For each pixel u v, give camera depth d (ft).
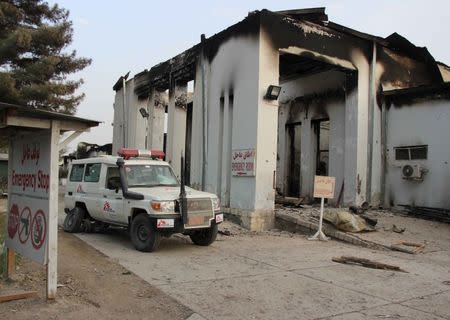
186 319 17.72
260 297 20.94
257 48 44.55
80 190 38.96
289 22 46.50
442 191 46.62
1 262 23.09
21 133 20.89
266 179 44.09
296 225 42.06
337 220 39.27
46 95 77.00
